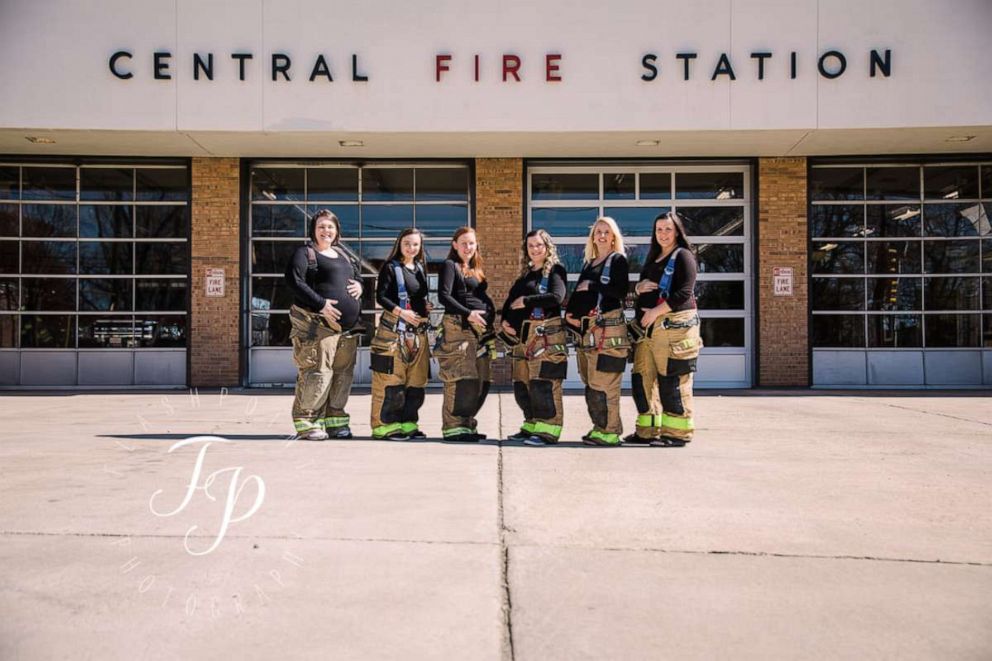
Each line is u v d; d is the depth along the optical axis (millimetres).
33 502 4434
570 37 12750
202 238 14281
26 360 14375
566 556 3516
